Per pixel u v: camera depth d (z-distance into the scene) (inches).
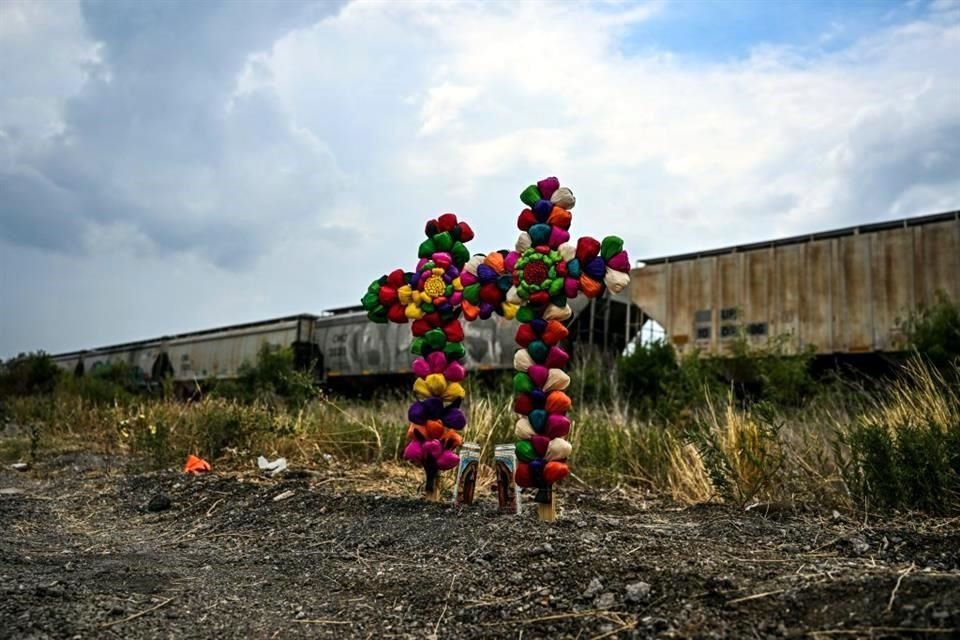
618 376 446.0
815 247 594.6
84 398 531.5
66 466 302.4
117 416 384.8
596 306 639.8
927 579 100.9
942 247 534.3
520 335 187.0
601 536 153.7
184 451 298.4
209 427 307.6
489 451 271.4
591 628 102.9
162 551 168.9
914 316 454.0
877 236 565.6
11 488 261.0
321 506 206.7
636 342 483.5
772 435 216.7
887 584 101.0
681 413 299.0
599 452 261.9
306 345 825.5
